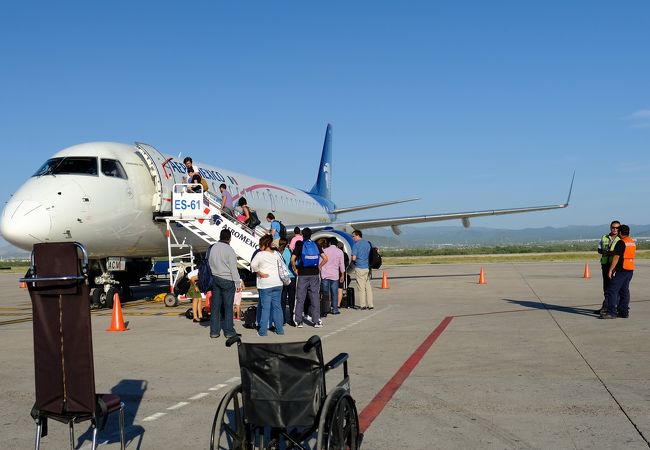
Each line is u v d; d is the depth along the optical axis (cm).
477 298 1786
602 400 654
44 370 457
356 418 514
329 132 4325
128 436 575
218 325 1138
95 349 1030
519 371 797
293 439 474
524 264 4444
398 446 529
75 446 550
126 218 1675
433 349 965
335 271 1441
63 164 1608
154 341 1107
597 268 3581
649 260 4878
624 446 515
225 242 1145
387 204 3841
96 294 1725
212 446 461
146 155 1783
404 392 703
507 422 587
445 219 2706
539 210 2688
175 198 1723
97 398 468
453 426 579
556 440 534
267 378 467
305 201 3394
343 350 976
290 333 1182
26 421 629
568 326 1181
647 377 753
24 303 2080
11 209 1473
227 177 2403
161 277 3541
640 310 1426
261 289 1158
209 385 763
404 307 1587
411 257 7356
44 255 442
